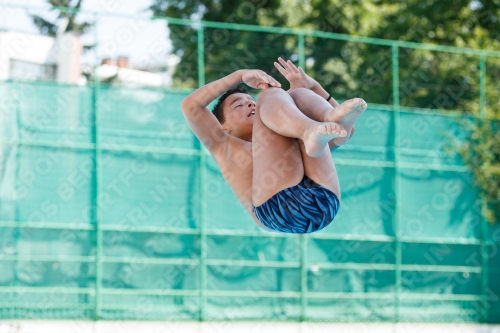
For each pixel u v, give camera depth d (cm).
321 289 1833
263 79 604
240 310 1783
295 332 1756
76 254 1723
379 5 2791
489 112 2098
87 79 1961
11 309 1683
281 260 1819
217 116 718
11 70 1850
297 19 2572
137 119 1767
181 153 1783
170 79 2292
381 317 1852
